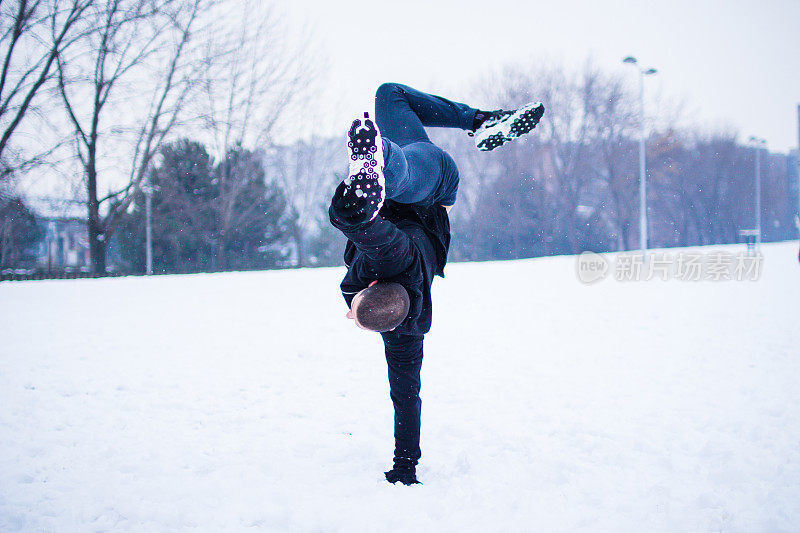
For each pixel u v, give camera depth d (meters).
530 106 3.12
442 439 4.18
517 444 4.00
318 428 4.48
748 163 69.69
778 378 5.71
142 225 41.53
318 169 50.97
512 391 5.49
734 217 72.94
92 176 24.17
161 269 44.28
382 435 4.30
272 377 6.17
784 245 54.91
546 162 55.69
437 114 3.21
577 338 8.16
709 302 11.78
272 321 9.95
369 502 3.02
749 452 3.73
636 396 5.23
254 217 44.38
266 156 45.25
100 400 5.36
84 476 3.52
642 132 27.12
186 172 41.00
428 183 2.77
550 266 25.80
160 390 5.69
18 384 5.92
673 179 64.88
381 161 2.13
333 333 8.73
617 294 13.61
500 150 52.38
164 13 22.19
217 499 3.13
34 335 8.77
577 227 57.88
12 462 3.77
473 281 17.67
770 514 2.84
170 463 3.72
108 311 11.51
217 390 5.67
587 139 52.88
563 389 5.52
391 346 3.22
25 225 45.94
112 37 21.58
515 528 2.72
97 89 22.61
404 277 2.69
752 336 8.01
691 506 2.98
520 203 53.91
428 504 2.99
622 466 3.58
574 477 3.38
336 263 53.62
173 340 8.31
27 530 2.82
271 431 4.42
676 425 4.35
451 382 5.86
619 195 55.62
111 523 2.88
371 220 2.21
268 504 3.02
